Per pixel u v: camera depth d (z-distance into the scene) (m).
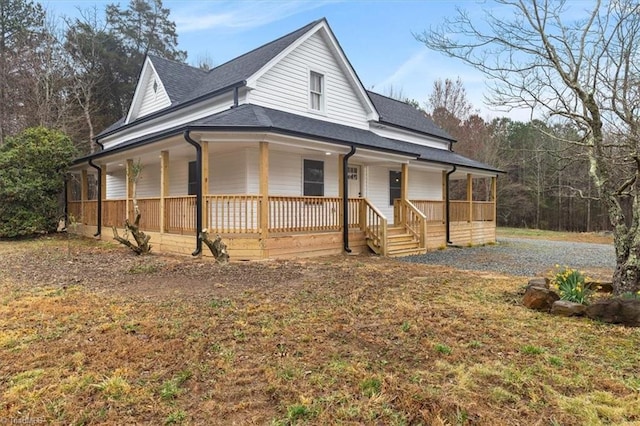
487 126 31.56
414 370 3.15
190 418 2.49
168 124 13.41
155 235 10.21
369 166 13.62
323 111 12.69
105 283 6.24
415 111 19.69
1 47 22.80
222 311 4.66
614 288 5.34
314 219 9.81
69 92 23.80
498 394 2.78
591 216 29.58
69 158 14.54
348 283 6.33
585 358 3.43
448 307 4.98
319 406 2.61
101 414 2.52
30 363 3.23
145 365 3.20
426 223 12.45
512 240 18.16
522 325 4.29
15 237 13.80
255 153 10.35
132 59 27.30
